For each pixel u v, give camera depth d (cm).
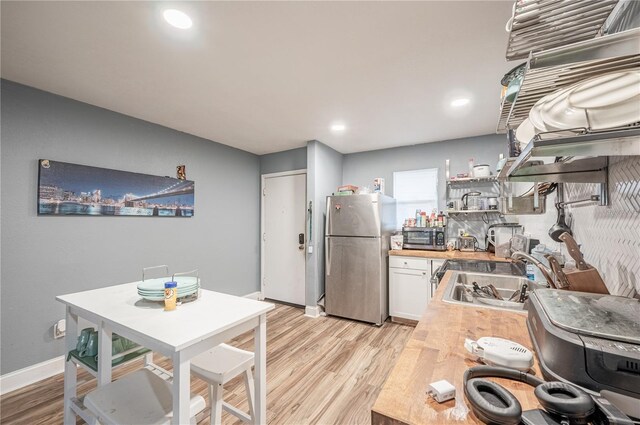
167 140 319
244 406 194
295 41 167
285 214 432
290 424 176
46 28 154
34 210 224
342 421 179
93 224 258
